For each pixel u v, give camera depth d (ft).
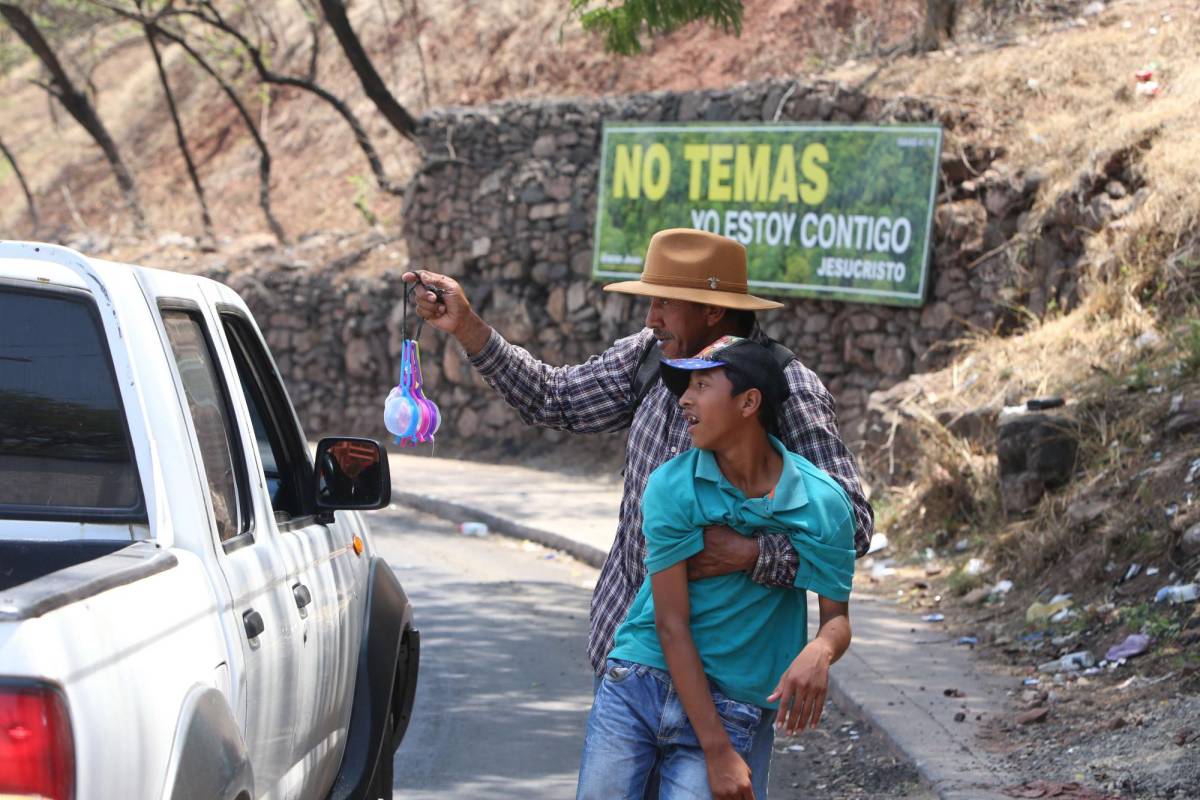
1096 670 24.80
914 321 51.44
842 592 11.28
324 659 13.93
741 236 56.29
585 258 63.31
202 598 10.21
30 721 7.48
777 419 12.00
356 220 92.84
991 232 49.14
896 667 26.55
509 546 46.65
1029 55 54.19
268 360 15.25
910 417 41.73
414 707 25.66
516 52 94.48
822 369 54.65
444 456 68.08
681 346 12.88
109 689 8.19
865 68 57.77
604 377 13.56
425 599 36.86
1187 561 26.66
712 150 57.11
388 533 49.42
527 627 33.24
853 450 50.83
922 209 50.65
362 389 73.61
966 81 53.31
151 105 126.11
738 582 11.13
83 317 11.10
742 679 11.18
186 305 12.50
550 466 63.67
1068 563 30.30
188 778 9.09
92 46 104.88
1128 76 50.65
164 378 11.11
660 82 84.02
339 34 74.95
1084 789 18.69
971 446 38.50
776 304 12.72
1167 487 29.17
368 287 72.90
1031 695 23.90
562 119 64.23
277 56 113.80
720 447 11.14
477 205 67.10
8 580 10.46
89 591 8.36
